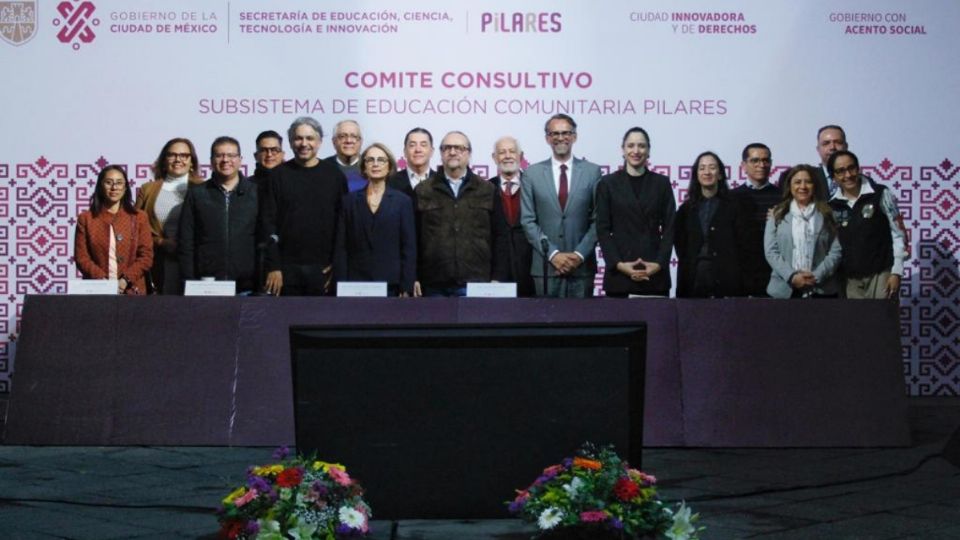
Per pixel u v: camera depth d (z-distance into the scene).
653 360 8.12
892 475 7.07
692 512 6.00
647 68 10.72
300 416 5.44
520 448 5.45
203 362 8.13
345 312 8.17
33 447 8.00
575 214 9.47
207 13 10.68
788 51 10.75
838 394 8.12
